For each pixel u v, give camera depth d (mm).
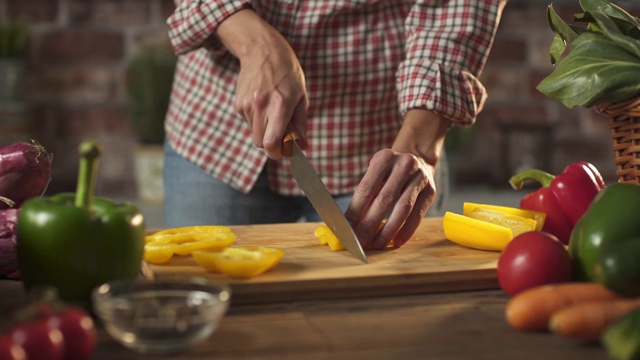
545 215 1318
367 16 1533
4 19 3734
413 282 1045
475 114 1433
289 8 1517
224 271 1009
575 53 1214
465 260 1120
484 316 918
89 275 856
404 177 1192
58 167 3812
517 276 962
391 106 1603
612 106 1170
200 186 1612
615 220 940
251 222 1621
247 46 1316
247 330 861
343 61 1543
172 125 1667
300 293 1005
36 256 854
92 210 874
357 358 782
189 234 1145
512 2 4137
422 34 1425
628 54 1187
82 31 3762
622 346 712
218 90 1583
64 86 3783
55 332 689
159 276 1022
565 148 4324
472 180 4301
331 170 1601
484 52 1447
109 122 3818
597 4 1302
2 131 3639
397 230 1181
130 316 743
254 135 1279
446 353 796
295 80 1272
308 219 1644
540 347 812
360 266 1074
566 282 962
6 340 646
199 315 750
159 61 3643
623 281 820
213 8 1369
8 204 1047
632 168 1174
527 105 4238
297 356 785
